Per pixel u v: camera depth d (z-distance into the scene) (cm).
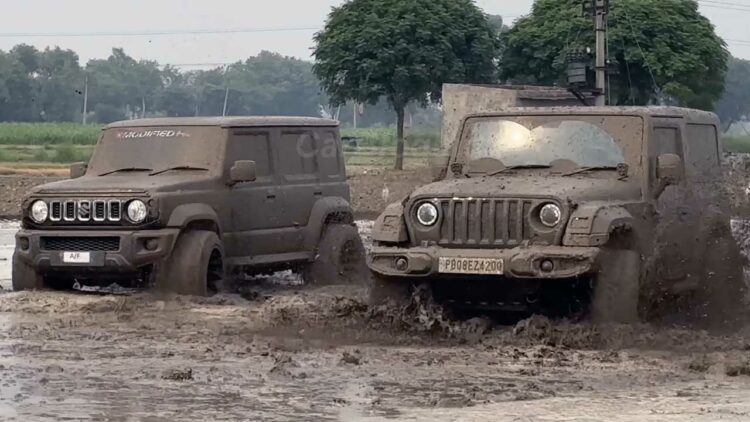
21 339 1242
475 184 1318
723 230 1475
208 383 1015
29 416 889
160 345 1206
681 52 4981
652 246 1330
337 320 1338
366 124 14025
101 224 1586
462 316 1355
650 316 1352
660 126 1406
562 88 4531
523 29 5422
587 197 1279
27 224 1628
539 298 1298
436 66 5325
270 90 14075
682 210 1398
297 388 997
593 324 1241
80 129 10081
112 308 1475
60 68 14250
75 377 1037
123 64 14500
